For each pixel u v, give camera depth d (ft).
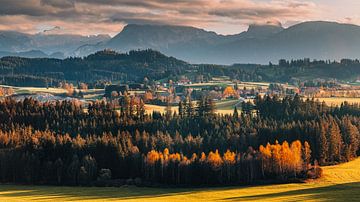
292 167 431.43
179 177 444.14
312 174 428.15
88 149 507.30
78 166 464.65
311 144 520.42
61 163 470.80
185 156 485.15
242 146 536.83
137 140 539.29
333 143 515.09
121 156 484.74
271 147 451.94
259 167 437.17
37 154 498.28
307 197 323.37
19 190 420.36
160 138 540.93
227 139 547.08
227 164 438.81
